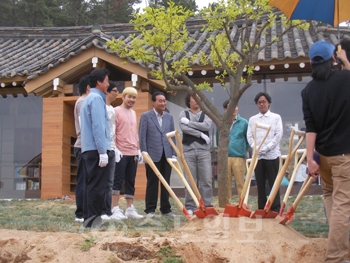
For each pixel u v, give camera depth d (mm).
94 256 4418
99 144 5488
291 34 12117
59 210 8047
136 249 4512
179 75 6098
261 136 6863
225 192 5742
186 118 6988
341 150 4051
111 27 14664
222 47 6293
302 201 8812
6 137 12766
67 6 27438
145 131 7102
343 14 5504
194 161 6910
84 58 10914
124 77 11625
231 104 5781
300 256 4422
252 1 5836
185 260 4379
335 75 4160
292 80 11297
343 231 3988
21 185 12562
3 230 5238
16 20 25016
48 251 4574
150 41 5441
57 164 11234
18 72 11625
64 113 11422
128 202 6863
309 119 4230
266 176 6867
